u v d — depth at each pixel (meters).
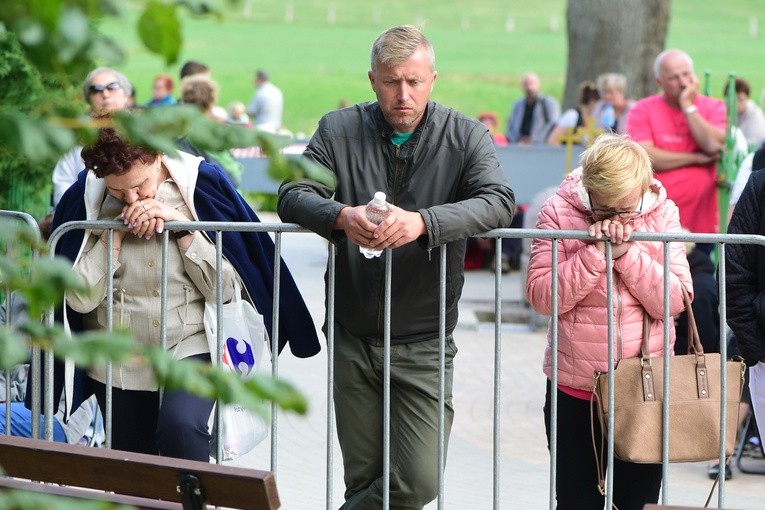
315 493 8.78
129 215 6.00
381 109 5.98
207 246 6.18
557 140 19.62
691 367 5.96
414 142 6.00
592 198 5.90
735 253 6.72
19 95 9.38
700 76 63.00
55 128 2.26
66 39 2.11
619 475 6.27
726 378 5.93
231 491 4.48
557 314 5.93
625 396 5.93
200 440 5.95
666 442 5.87
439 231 5.63
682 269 6.07
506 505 8.51
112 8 2.19
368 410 6.26
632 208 5.86
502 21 86.81
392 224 5.53
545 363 6.25
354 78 64.06
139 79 52.47
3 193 10.99
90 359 2.37
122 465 4.68
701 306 9.34
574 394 6.12
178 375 2.48
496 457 6.04
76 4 2.14
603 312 6.00
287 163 2.50
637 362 5.94
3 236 2.55
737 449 9.52
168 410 5.96
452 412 6.33
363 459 6.31
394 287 6.06
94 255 6.19
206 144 2.45
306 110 56.56
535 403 11.67
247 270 6.25
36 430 6.34
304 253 21.50
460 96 60.88
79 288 2.43
